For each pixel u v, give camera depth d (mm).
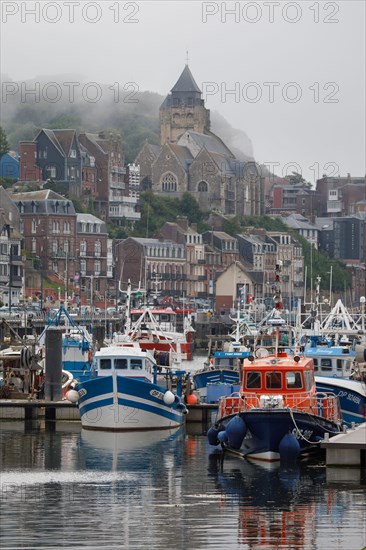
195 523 117250
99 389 172250
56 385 188750
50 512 121000
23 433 172500
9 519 118188
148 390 172125
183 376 197000
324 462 147375
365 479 136750
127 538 112000
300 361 152875
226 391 188500
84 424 174625
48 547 108938
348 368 181875
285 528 115625
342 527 115938
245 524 116938
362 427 147000
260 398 147625
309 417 146375
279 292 167875
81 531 114125
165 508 123188
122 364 176500
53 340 188750
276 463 146750
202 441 166500
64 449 158625
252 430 147500
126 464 147750
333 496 128125
